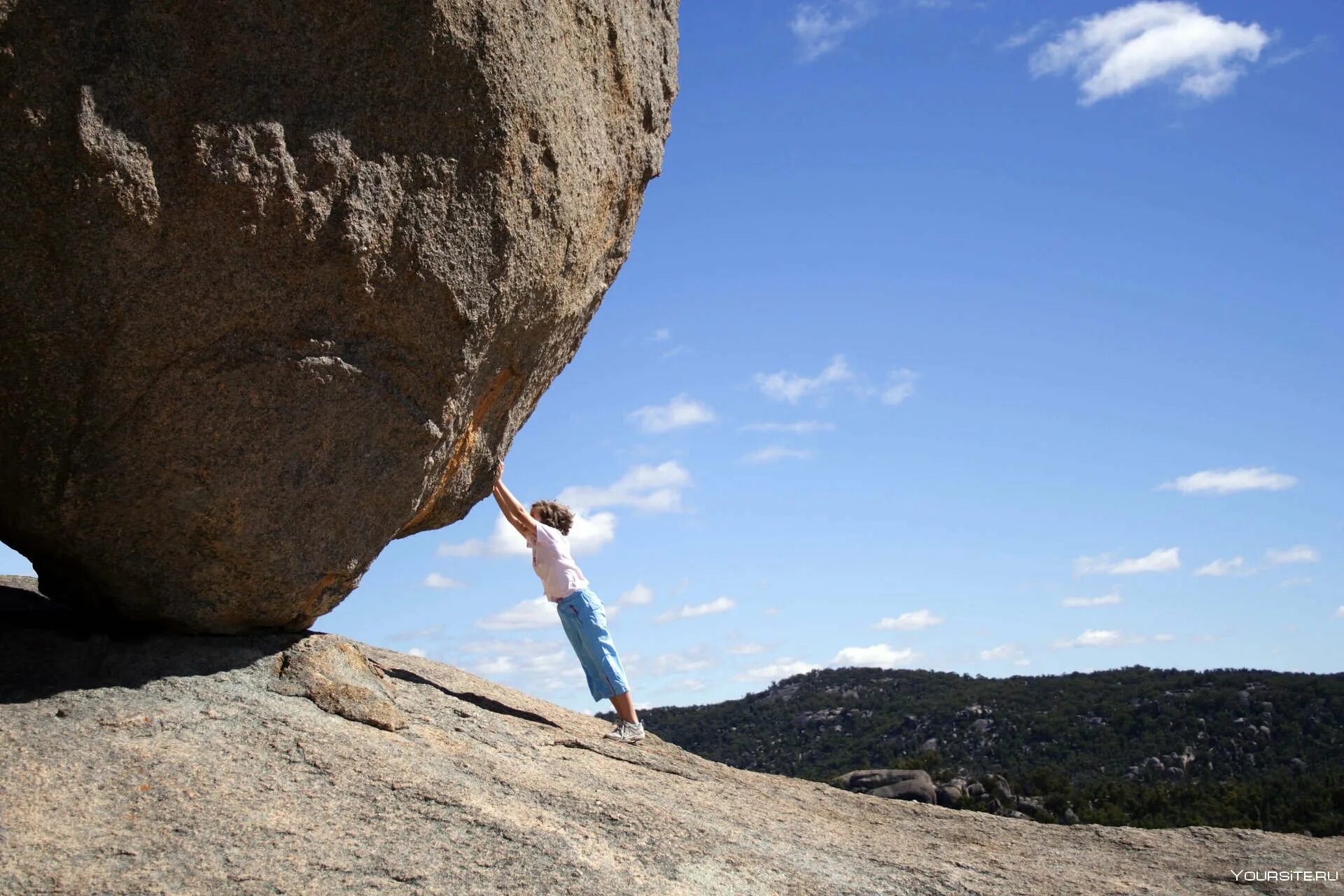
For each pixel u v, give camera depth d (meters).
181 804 3.64
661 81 6.20
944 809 6.30
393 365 4.79
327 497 4.82
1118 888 4.88
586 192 5.45
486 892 3.49
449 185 4.71
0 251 4.06
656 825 4.46
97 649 4.68
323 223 4.43
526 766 4.95
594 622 6.36
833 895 4.16
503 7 4.68
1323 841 6.09
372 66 4.46
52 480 4.46
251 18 4.25
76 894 3.07
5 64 3.91
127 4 4.10
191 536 4.66
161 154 4.16
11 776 3.60
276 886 3.30
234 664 4.90
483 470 6.10
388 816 3.88
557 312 5.65
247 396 4.49
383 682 5.46
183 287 4.30
